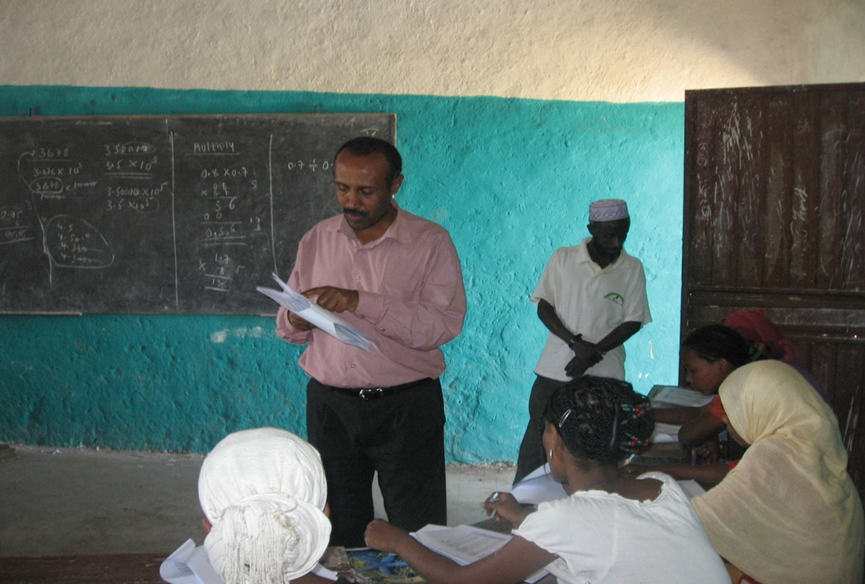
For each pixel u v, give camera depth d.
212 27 3.97
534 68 3.87
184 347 4.18
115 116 4.02
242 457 1.10
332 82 3.96
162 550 3.18
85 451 4.27
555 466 1.36
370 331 2.22
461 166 3.95
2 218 4.14
